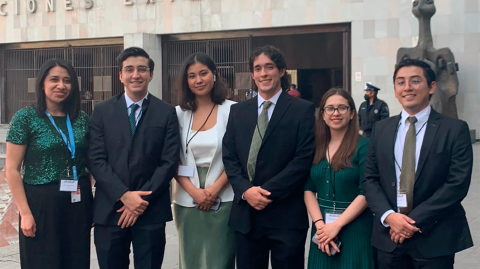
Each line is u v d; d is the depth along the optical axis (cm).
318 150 409
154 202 424
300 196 414
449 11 1574
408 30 1606
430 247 344
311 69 2144
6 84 2227
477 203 799
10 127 412
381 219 355
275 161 404
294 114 408
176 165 432
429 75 356
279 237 405
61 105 425
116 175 415
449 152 345
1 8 2162
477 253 580
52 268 411
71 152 417
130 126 425
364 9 1645
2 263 584
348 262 390
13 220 728
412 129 358
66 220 417
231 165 419
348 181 395
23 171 421
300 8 1722
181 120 457
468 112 1580
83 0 2008
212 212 446
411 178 350
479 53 1560
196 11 1853
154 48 1909
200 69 442
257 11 1777
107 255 420
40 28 2102
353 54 1666
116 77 2033
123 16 1956
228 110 456
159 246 430
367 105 1135
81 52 2088
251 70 422
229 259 448
